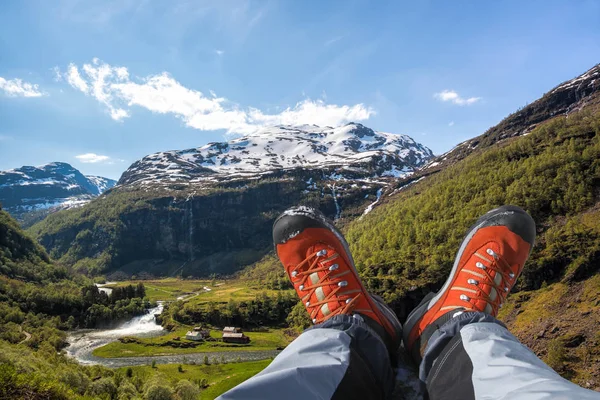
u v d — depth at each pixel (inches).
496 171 3147.1
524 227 137.0
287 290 4037.9
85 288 4040.4
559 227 2292.1
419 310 111.4
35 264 5032.0
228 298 3841.0
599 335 1480.1
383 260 2479.1
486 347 66.4
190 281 6058.1
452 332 78.4
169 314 3577.8
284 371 57.5
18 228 5506.9
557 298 1843.0
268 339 2957.7
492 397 52.3
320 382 58.7
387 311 118.0
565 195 2495.1
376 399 66.7
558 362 1445.6
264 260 6412.4
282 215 140.3
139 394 1514.5
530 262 2065.7
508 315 1923.0
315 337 75.8
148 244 7313.0
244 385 52.6
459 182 3272.6
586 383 1312.7
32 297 3550.7
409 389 82.7
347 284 114.4
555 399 42.6
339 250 125.0
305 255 127.5
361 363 70.6
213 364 2308.1
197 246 7185.0
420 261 2311.8
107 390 1278.3
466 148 5930.1
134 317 3737.7
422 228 2728.8
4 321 3029.0
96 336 3100.4
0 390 239.3
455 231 2447.1
